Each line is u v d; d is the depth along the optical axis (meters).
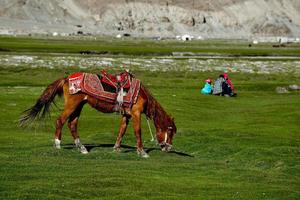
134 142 29.41
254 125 36.22
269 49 177.50
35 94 47.72
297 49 183.12
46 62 84.69
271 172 22.06
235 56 131.75
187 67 90.75
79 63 86.62
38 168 19.78
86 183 17.81
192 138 29.69
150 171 20.47
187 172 21.02
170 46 187.88
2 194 16.34
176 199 16.84
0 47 122.69
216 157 26.47
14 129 32.03
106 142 28.58
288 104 48.41
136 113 23.09
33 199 16.00
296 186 19.62
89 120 35.75
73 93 22.58
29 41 180.88
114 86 22.80
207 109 45.03
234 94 56.78
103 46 159.75
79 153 23.27
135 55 121.62
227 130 32.72
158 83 67.19
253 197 17.69
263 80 79.38
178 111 42.28
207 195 17.64
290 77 84.12
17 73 73.00
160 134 23.78
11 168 19.58
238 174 21.11
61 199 16.19
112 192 17.17
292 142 29.30
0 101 41.97
